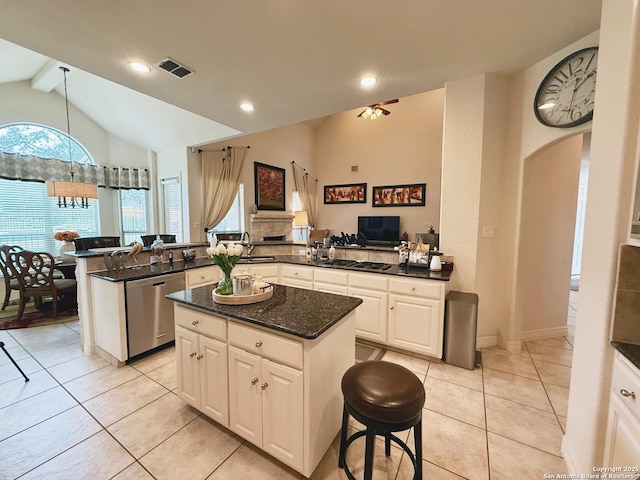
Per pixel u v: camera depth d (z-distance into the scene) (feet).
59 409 6.28
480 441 5.42
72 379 7.45
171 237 14.05
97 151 16.88
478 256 8.87
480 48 6.88
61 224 15.64
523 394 6.86
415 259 9.63
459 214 9.02
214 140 14.33
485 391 6.98
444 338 8.28
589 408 4.15
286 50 6.73
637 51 3.50
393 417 3.70
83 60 7.12
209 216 16.56
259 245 12.98
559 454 5.10
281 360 4.51
